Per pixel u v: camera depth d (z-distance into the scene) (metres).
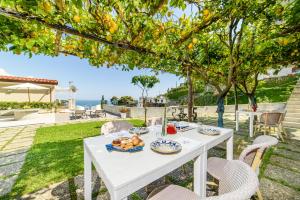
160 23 2.77
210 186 2.73
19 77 14.40
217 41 4.94
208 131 2.55
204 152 2.05
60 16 1.89
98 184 2.85
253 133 6.40
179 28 3.08
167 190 1.69
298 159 3.75
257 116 6.84
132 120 10.74
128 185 1.18
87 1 1.94
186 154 1.73
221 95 4.47
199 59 5.04
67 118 11.06
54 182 2.92
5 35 2.20
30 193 2.60
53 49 2.89
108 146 1.86
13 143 5.44
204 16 2.64
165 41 3.22
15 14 1.73
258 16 3.00
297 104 8.21
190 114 5.30
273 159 3.77
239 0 2.46
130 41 2.70
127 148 1.75
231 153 2.88
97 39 2.36
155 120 4.05
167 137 2.37
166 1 2.00
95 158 1.61
